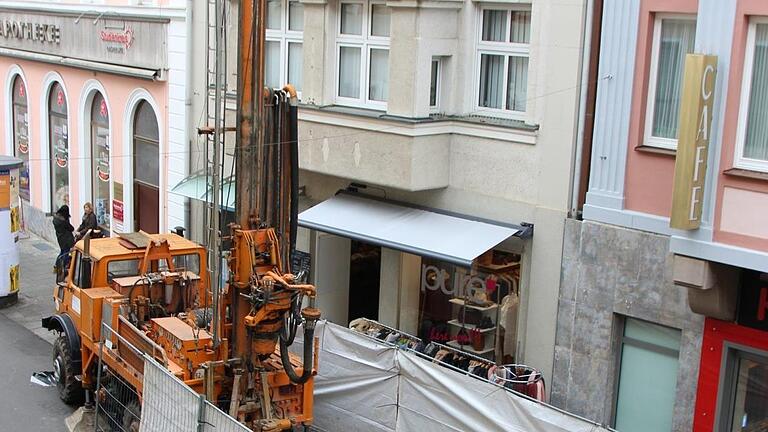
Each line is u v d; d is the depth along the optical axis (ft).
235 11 53.52
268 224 32.68
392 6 42.52
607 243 37.40
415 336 47.16
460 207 43.80
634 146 36.17
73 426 40.45
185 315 38.32
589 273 38.24
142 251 41.32
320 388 40.68
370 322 45.62
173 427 31.78
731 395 34.65
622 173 36.63
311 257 51.62
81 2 70.90
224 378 33.63
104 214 72.49
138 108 66.69
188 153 60.49
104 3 67.97
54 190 78.79
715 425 34.76
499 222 41.91
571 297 39.04
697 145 31.12
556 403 40.01
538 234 40.29
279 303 31.45
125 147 67.62
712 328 34.45
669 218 35.22
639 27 35.55
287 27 50.90
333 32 47.09
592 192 37.70
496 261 43.09
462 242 40.73
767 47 31.01
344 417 39.88
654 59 35.60
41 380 46.11
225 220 34.47
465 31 43.32
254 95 31.60
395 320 47.91
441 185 43.96
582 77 38.17
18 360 49.14
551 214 39.65
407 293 47.60
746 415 34.47
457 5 43.06
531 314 40.81
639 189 36.27
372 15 45.80
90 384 41.37
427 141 42.91
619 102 36.42
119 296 39.58
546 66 39.47
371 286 51.08
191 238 61.26
